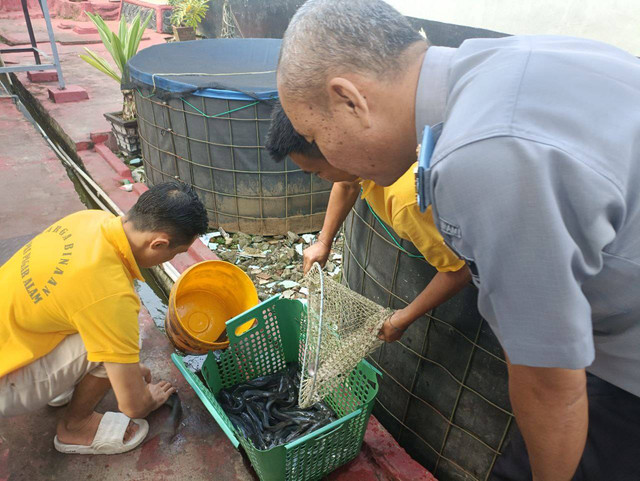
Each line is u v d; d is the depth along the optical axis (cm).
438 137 81
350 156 92
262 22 723
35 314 148
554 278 69
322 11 82
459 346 165
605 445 109
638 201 72
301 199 360
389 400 208
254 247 358
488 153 68
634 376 95
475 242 73
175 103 338
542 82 71
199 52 415
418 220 125
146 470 174
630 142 70
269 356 214
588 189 66
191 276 221
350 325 165
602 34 367
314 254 201
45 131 615
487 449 169
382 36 80
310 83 83
